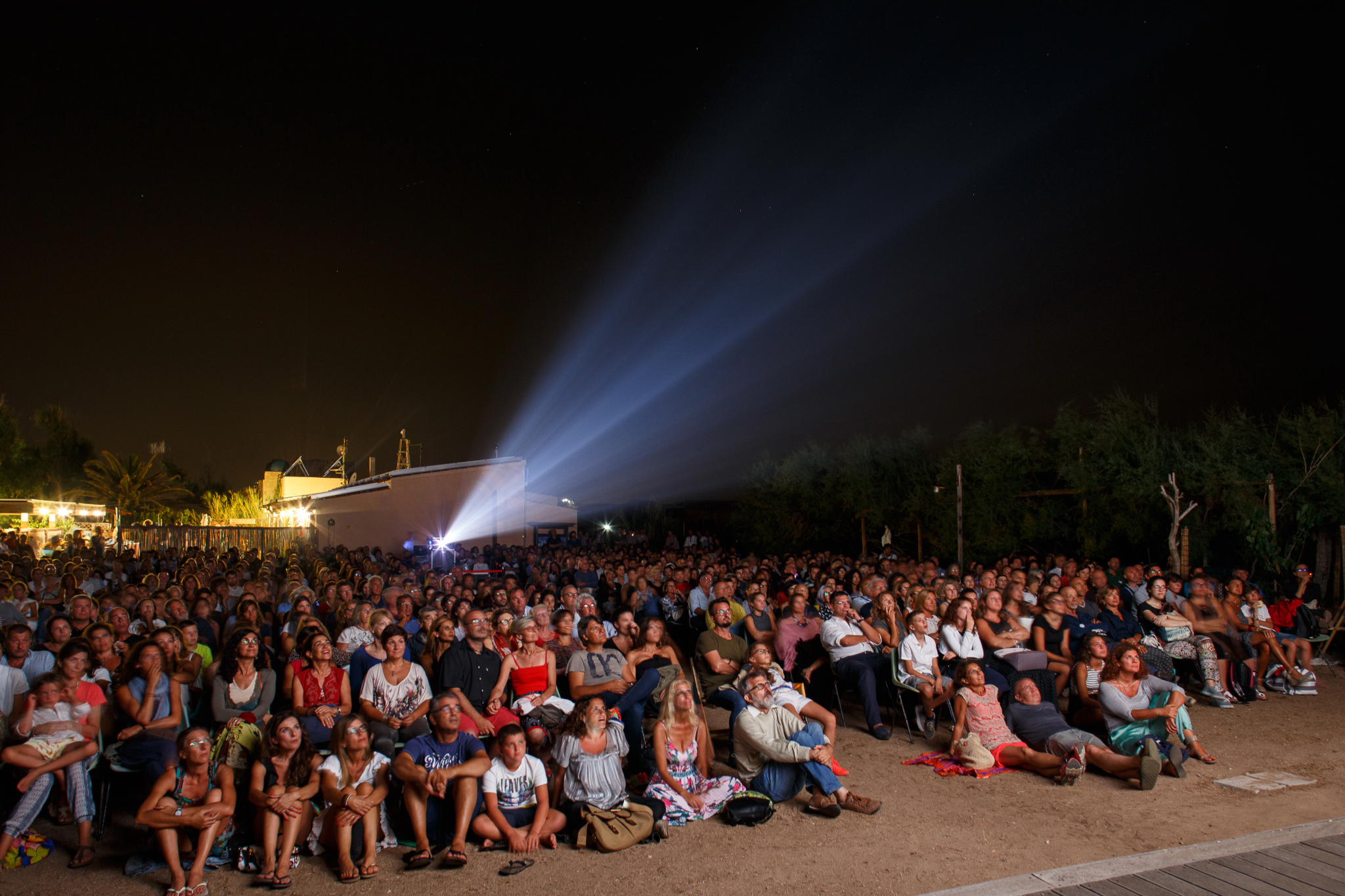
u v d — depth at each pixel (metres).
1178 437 14.17
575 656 6.89
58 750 5.19
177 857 4.66
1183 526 14.07
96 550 20.64
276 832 4.83
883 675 8.05
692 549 24.22
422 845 5.00
